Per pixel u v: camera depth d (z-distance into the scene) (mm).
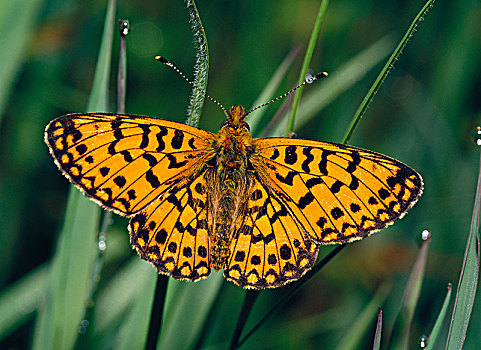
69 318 241
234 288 262
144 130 242
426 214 279
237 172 246
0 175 271
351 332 254
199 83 235
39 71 276
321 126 279
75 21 280
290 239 244
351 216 242
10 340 256
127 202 242
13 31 247
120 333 246
